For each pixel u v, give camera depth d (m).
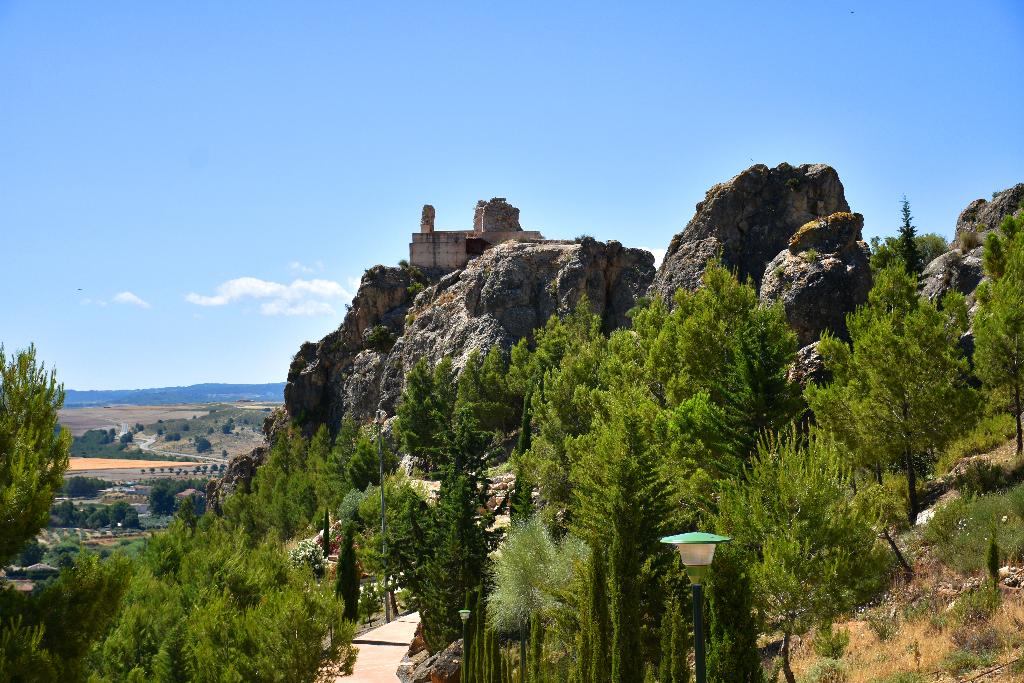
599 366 75.56
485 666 34.56
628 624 26.39
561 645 38.69
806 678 27.05
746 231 94.75
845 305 75.50
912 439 38.12
